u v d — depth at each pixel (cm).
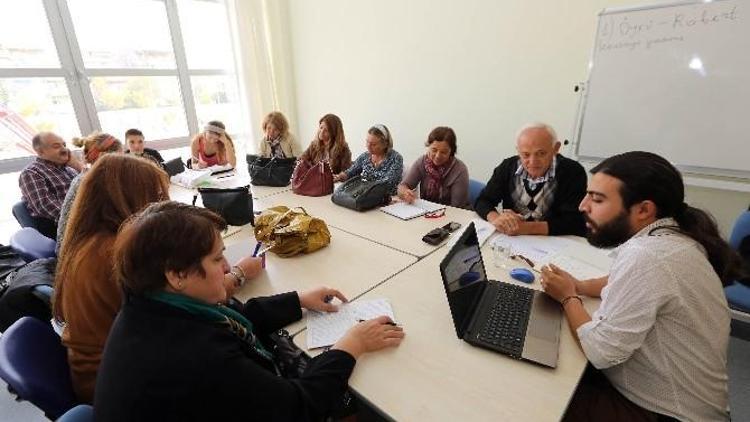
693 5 205
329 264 143
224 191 181
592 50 243
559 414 75
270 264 143
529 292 116
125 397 61
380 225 182
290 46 422
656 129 232
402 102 354
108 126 338
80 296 95
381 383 84
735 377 175
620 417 88
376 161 267
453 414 76
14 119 290
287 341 98
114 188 102
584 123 257
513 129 293
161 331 65
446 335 100
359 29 361
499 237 163
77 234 100
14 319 133
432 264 141
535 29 264
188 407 62
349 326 105
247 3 377
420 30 321
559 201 182
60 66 303
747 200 216
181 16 365
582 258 142
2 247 194
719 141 214
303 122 447
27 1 280
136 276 67
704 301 82
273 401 69
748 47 196
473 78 303
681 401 85
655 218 90
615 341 83
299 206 213
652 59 224
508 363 90
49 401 81
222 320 77
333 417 104
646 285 81
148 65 354
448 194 236
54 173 253
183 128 391
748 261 161
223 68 405
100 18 317
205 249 69
